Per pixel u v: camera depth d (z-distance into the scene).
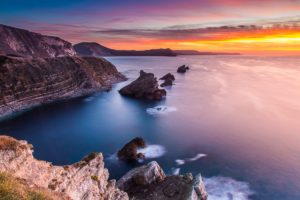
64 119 82.50
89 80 138.75
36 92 107.31
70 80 129.50
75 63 142.62
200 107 93.50
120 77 183.38
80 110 94.06
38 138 65.62
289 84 144.25
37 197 11.42
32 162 13.94
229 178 43.72
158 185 32.31
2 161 12.34
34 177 13.53
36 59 125.44
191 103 100.56
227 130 68.06
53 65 128.62
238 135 64.19
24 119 82.50
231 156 52.25
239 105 94.44
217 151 54.91
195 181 31.69
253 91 122.62
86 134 68.12
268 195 38.88
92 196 17.86
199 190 30.16
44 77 116.50
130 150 53.03
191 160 50.78
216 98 108.06
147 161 50.62
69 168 16.61
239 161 50.03
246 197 38.25
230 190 40.00
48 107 98.44
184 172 46.03
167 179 33.66
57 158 54.34
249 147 56.72
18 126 75.31
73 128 73.31
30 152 14.20
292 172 45.62
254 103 96.44
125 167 48.69
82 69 141.25
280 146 57.06
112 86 152.12
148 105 99.88
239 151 54.62
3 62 104.44
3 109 88.81
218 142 59.97
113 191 21.53
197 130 68.75
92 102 107.75
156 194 30.12
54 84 118.19
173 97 113.81
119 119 81.56
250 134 64.75
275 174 44.97
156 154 53.78
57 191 14.09
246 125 71.75
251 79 170.00
